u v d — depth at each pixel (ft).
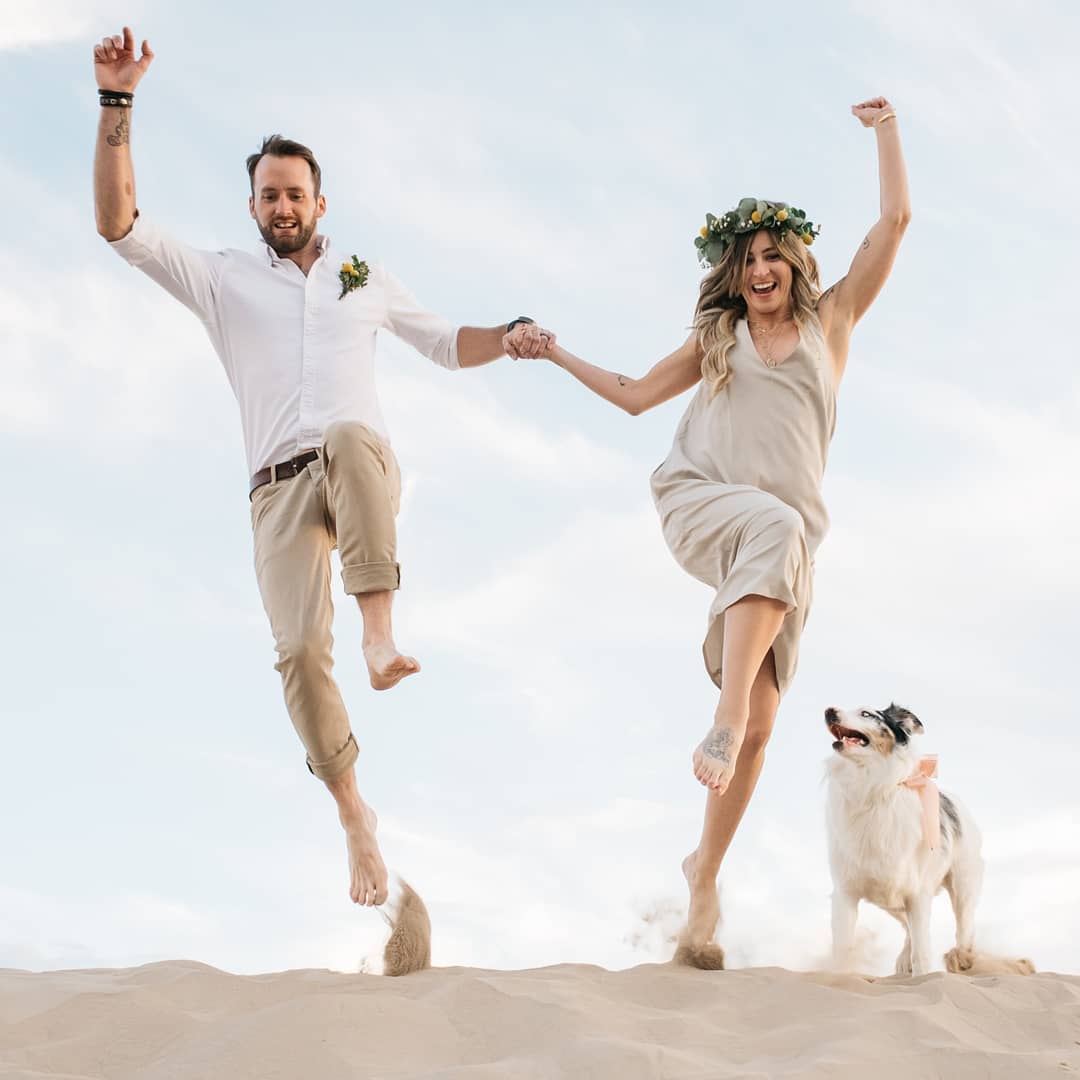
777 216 16.38
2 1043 12.32
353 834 16.35
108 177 15.71
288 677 15.98
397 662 15.19
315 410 16.30
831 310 16.75
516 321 18.17
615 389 17.43
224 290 16.65
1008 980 14.61
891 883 19.90
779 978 14.35
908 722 20.18
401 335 17.75
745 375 16.34
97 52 15.78
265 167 16.71
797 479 16.10
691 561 16.28
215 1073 11.29
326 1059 11.51
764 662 15.99
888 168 16.76
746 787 15.93
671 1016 12.91
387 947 15.98
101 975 15.01
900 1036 12.23
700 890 15.83
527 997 12.87
